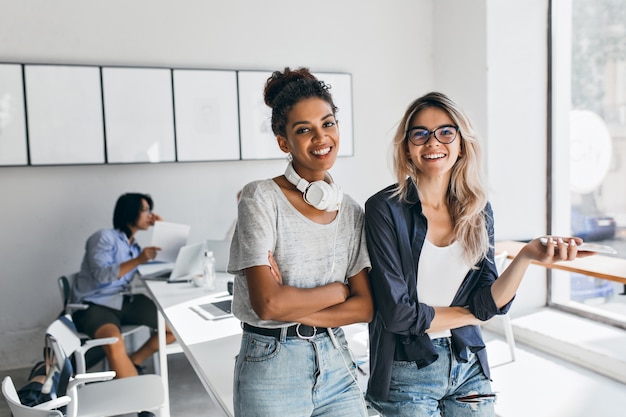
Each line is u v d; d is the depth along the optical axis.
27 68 3.98
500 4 4.42
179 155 4.39
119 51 4.23
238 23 4.54
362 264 1.50
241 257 1.37
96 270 3.57
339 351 1.44
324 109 1.39
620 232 3.95
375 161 5.06
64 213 4.18
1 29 3.97
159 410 2.35
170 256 3.56
